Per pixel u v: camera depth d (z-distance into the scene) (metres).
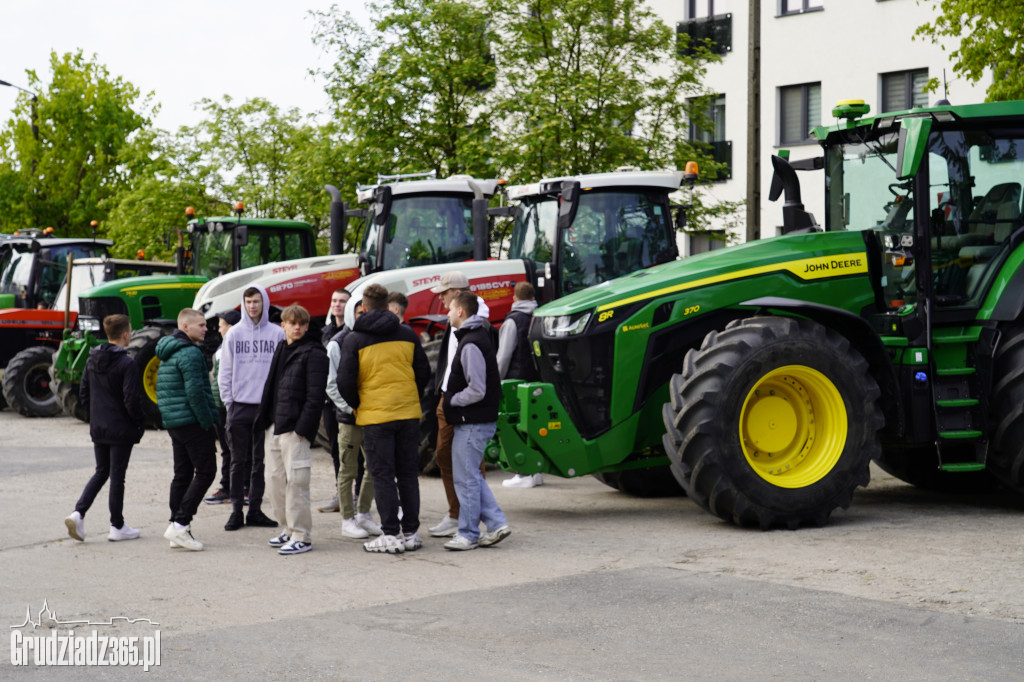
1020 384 8.52
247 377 8.99
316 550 7.96
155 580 7.08
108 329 8.36
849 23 23.42
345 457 8.46
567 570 7.07
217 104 28.06
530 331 9.36
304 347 7.86
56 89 35.34
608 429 8.83
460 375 7.75
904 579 6.58
